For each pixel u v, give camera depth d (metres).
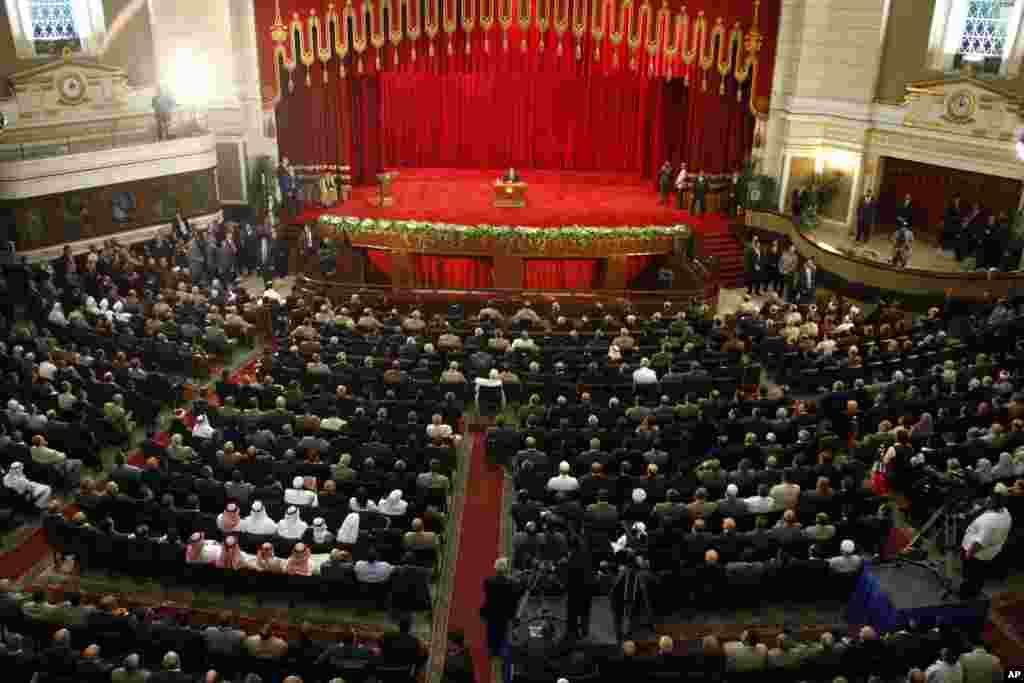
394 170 32.06
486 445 15.88
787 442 15.73
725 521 12.61
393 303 23.23
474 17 29.12
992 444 14.77
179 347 18.72
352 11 28.17
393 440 15.20
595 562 12.62
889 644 10.71
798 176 28.17
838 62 26.72
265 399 16.59
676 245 26.28
